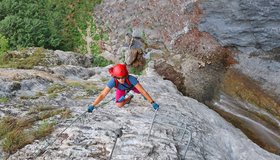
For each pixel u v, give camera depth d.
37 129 10.55
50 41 22.91
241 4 19.03
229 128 14.80
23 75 14.49
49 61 18.45
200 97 19.78
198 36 21.77
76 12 25.05
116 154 9.42
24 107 12.13
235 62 20.75
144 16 23.44
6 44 21.16
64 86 14.53
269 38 19.34
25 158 9.38
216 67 20.92
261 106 18.56
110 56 22.95
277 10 18.08
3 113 11.52
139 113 12.04
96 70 18.66
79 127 10.56
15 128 10.60
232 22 20.09
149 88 15.54
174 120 12.12
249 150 12.97
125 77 8.05
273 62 19.75
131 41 21.84
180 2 22.39
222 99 19.41
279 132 17.23
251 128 17.61
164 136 10.55
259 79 19.64
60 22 24.56
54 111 11.62
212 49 21.31
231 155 12.31
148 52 22.41
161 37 22.62
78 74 17.52
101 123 10.86
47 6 25.27
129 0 24.34
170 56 21.91
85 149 9.57
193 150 10.48
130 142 9.95
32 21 22.67
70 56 20.20
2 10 23.31
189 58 21.53
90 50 23.50
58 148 9.64
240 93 19.41
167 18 22.78
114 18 24.17
